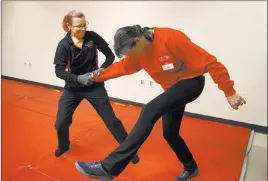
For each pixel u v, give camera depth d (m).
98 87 2.24
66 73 2.05
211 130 3.16
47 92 4.37
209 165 2.46
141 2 3.50
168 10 3.36
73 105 2.32
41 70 4.60
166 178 2.26
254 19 2.96
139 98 3.84
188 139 2.93
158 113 1.64
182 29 3.34
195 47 1.64
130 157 1.68
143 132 1.64
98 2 3.76
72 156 2.53
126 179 2.22
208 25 3.19
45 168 2.32
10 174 2.22
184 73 1.74
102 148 2.69
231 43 3.12
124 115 3.54
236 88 3.22
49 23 4.29
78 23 1.98
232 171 2.37
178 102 1.68
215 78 1.65
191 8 3.23
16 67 4.85
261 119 3.17
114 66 1.94
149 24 3.53
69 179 2.19
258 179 2.28
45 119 3.30
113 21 3.74
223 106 3.33
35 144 2.71
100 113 2.29
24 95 4.16
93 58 2.18
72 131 3.02
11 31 4.69
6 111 3.49
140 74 3.73
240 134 3.08
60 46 2.07
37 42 4.50
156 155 2.59
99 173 1.70
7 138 2.80
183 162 2.08
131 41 1.57
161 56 1.67
